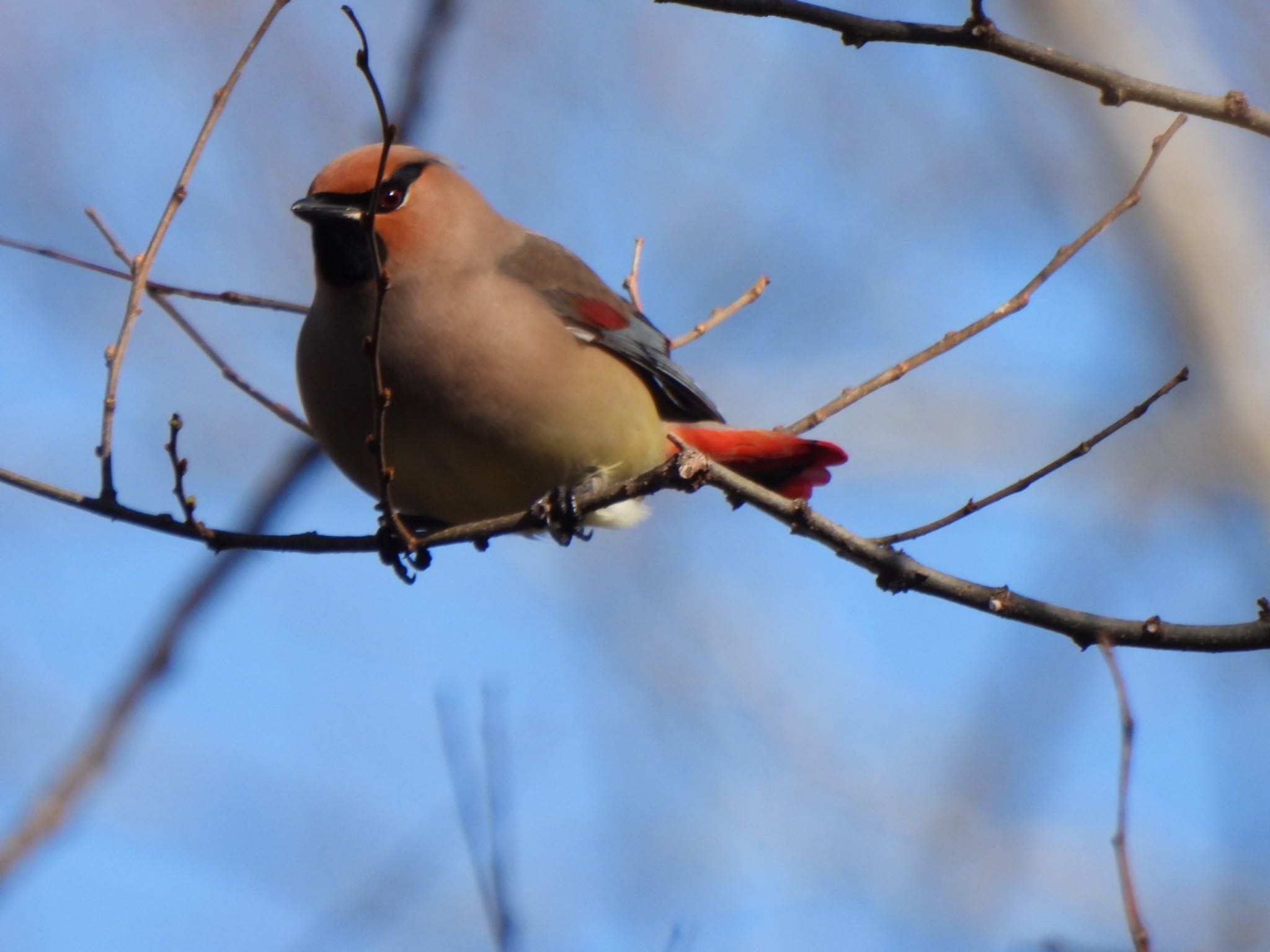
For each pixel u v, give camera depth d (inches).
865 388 455.5
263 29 373.4
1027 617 353.7
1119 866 312.7
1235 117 349.4
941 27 344.8
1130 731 323.9
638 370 471.5
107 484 374.6
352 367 434.0
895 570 357.7
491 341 432.5
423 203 438.3
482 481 446.9
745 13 340.8
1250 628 345.4
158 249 374.0
